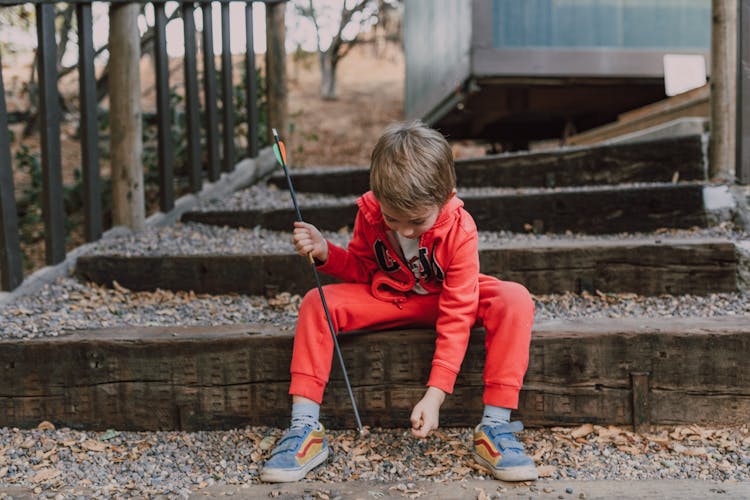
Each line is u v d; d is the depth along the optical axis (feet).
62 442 6.25
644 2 15.11
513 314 5.74
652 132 12.64
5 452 6.05
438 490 5.23
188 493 5.26
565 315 7.27
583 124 19.61
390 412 6.41
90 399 6.54
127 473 5.66
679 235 8.88
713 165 9.98
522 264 8.11
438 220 5.74
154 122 14.73
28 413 6.57
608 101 16.80
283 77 13.42
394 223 5.55
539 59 15.05
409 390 6.39
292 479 5.43
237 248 9.65
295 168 13.76
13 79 22.79
